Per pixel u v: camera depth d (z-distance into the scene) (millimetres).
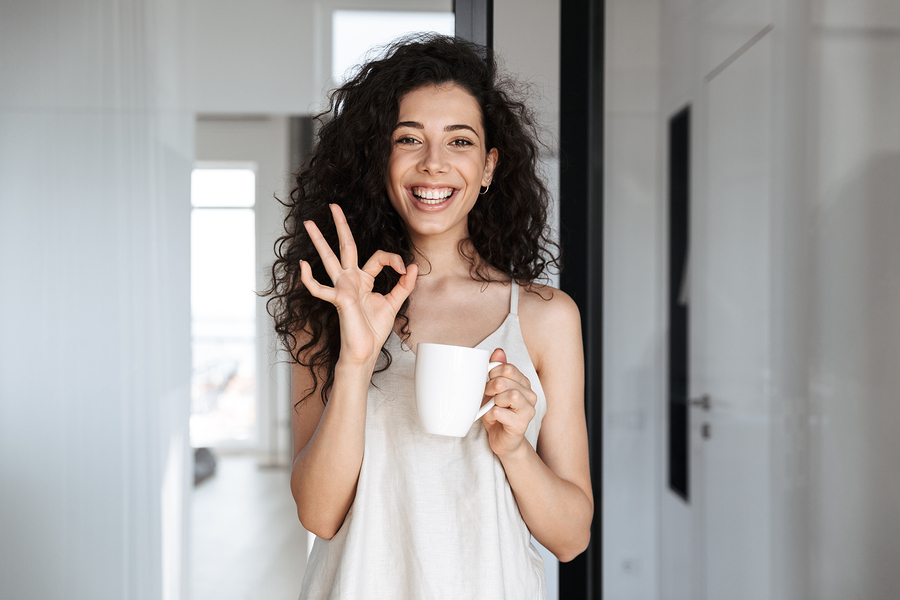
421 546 845
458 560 840
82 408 1607
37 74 1580
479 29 1314
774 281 1436
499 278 1013
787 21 1417
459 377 756
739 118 1440
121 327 1624
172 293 1688
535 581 899
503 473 876
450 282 999
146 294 1651
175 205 1685
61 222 1592
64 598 1609
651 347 1464
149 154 1653
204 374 1740
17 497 1583
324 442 824
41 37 1584
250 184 1725
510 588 856
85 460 1613
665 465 1468
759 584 1447
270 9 1717
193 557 1773
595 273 1426
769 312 1439
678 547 1468
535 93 1387
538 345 961
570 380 960
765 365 1447
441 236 997
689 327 1463
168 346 1692
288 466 1852
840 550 1414
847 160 1405
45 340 1585
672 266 1455
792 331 1431
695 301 1454
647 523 1474
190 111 1692
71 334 1599
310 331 994
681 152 1447
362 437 831
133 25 1640
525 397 794
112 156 1619
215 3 1697
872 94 1407
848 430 1410
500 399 778
